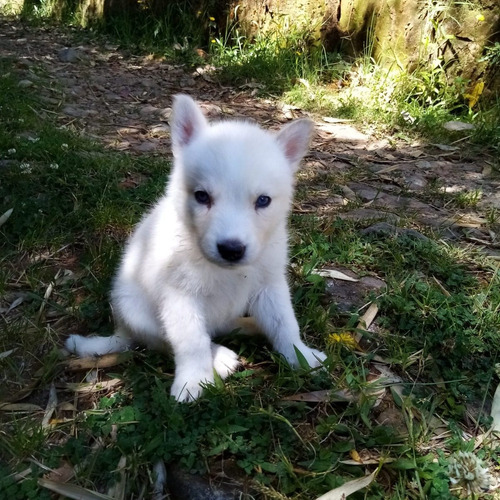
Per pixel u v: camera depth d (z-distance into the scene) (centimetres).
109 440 42
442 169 95
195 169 43
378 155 100
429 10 118
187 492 38
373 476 38
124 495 38
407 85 121
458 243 68
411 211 77
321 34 142
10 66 130
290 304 50
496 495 39
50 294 58
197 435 41
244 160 42
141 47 164
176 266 45
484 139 105
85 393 47
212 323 50
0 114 97
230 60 146
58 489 38
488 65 116
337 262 63
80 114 110
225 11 158
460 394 47
